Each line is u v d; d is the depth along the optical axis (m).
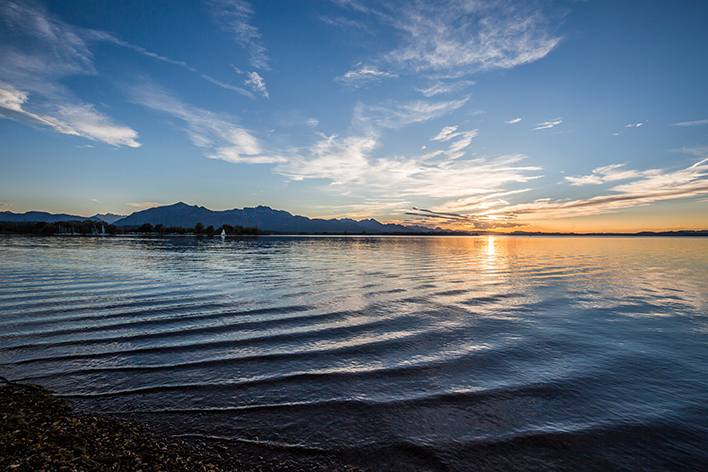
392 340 11.54
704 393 8.00
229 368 9.16
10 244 81.69
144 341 11.22
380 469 5.45
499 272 31.48
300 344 11.08
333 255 55.62
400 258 48.97
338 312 15.33
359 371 9.03
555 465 5.58
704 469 5.52
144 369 9.06
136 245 88.69
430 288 22.08
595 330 12.91
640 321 14.27
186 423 6.63
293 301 17.62
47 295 18.56
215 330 12.49
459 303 17.50
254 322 13.61
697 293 21.11
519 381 8.52
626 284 24.67
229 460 5.60
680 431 6.52
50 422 6.58
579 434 6.39
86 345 10.80
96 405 7.26
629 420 6.87
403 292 20.53
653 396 7.84
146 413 6.96
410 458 5.69
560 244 123.19
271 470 5.38
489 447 5.99
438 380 8.53
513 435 6.34
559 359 9.98
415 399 7.57
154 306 16.20
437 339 11.68
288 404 7.33
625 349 10.84
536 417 6.94
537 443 6.11
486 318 14.54
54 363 9.39
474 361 9.76
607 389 8.14
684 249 81.06
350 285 23.09
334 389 8.01
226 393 7.80
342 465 5.51
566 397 7.75
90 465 5.41
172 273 28.84
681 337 12.13
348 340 11.52
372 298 18.58
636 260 46.69
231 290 20.70
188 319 13.95
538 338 11.86
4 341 11.09
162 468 5.39
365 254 58.75
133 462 5.50
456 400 7.55
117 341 11.18
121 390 7.92
